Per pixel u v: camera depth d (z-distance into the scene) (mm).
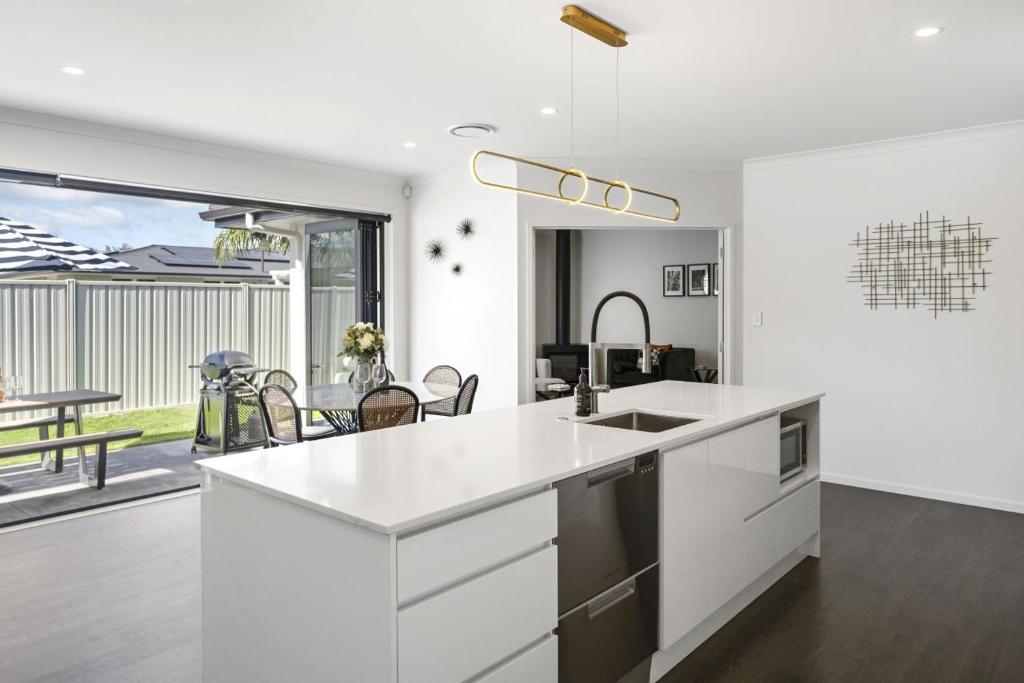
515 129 4574
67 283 6305
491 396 5848
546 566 1896
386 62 3326
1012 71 3447
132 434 4910
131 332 6973
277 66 3379
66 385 6293
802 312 5258
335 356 6672
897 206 4816
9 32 2961
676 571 2445
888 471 4918
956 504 4586
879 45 3104
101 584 3164
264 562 1830
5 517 4109
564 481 1976
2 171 4043
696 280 7969
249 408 5930
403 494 1700
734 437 2818
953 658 2547
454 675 1625
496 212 5727
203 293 7500
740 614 2949
